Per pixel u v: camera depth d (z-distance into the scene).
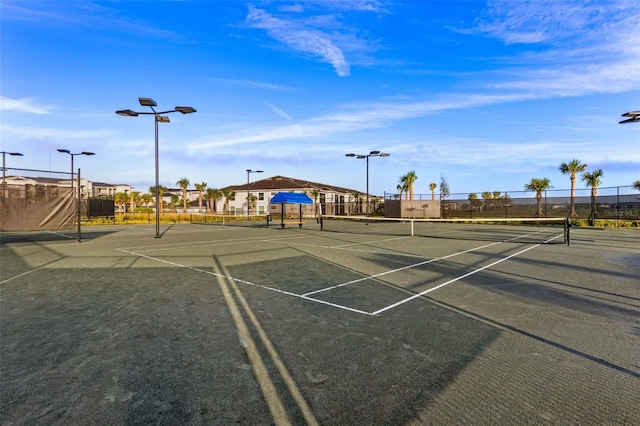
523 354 3.88
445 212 40.56
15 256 12.12
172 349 4.06
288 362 3.71
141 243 16.62
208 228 29.72
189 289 7.04
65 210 17.30
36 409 2.85
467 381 3.28
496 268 9.33
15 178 31.94
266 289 7.02
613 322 4.95
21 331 4.64
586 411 2.79
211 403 2.94
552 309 5.59
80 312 5.48
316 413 2.80
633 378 3.33
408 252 12.80
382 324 4.91
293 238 19.27
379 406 2.89
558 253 12.27
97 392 3.12
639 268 9.22
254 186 72.88
